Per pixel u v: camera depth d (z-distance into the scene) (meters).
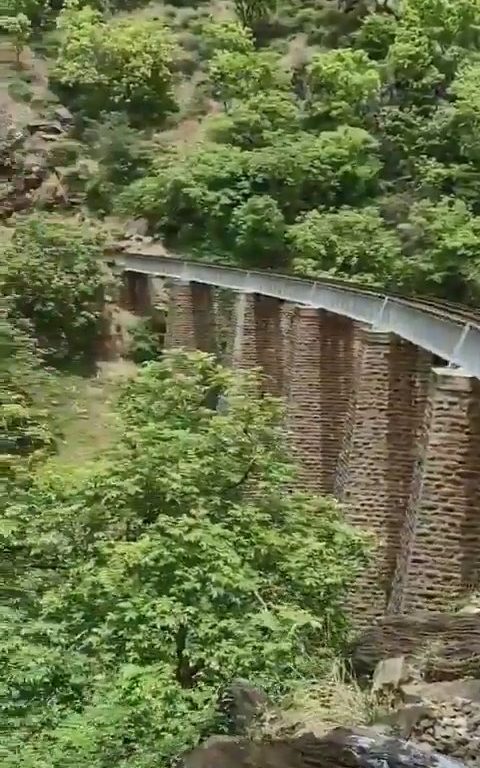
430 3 63.50
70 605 13.44
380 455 19.81
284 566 14.17
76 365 46.66
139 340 49.47
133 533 14.34
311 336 26.00
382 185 56.56
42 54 77.81
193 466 14.59
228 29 73.75
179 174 58.66
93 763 11.28
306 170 56.41
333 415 25.73
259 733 9.28
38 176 63.47
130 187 62.25
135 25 73.88
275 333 32.62
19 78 73.81
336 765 7.66
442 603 15.15
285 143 59.12
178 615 12.19
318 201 56.69
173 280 46.38
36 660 12.88
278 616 12.75
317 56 64.19
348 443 21.42
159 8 84.75
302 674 12.02
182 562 12.81
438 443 15.18
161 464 14.61
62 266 48.06
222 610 12.68
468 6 63.81
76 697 12.81
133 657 12.14
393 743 7.91
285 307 30.08
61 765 11.41
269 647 11.88
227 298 40.34
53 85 73.62
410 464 19.62
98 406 38.66
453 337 15.93
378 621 14.37
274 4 79.12
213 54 73.94
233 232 56.38
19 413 27.23
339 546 15.48
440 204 49.38
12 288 46.00
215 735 9.56
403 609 15.45
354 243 49.78
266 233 54.53
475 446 14.99
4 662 12.98
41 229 49.41
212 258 56.09
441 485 15.24
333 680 11.18
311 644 13.77
